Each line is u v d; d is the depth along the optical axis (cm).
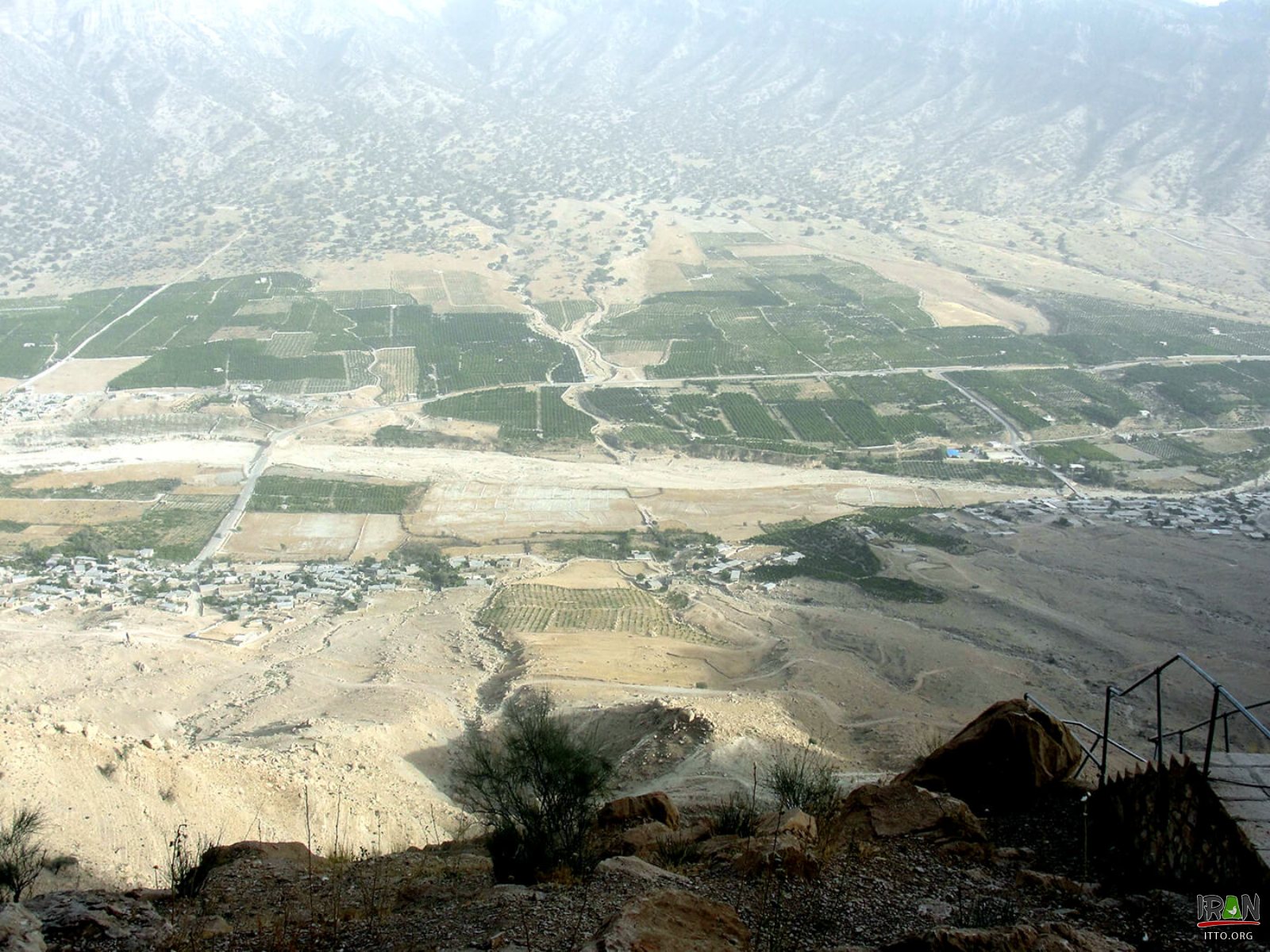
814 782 3266
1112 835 2089
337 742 5578
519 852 2159
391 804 4709
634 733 5972
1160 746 2069
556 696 6969
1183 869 1827
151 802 3888
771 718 6050
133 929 1769
